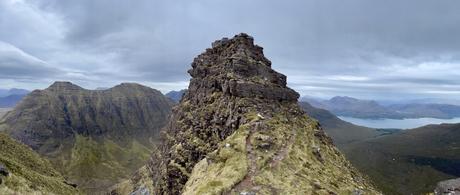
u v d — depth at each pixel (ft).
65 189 381.81
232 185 315.58
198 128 527.40
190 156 495.41
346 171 402.11
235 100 490.08
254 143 382.01
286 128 436.76
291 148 387.75
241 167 341.41
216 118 501.97
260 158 355.36
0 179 221.87
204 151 474.49
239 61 538.06
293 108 514.27
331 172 371.56
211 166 374.43
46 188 302.66
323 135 482.28
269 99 502.79
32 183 270.26
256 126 416.05
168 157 563.07
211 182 326.03
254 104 472.85
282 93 524.11
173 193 488.02
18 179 247.50
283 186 310.86
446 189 253.44
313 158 387.75
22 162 420.36
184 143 528.22
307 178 331.98
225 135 463.01
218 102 533.14
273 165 347.77
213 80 581.94
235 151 374.22
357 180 394.52
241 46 579.48
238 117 452.76
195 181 369.09
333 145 482.69
